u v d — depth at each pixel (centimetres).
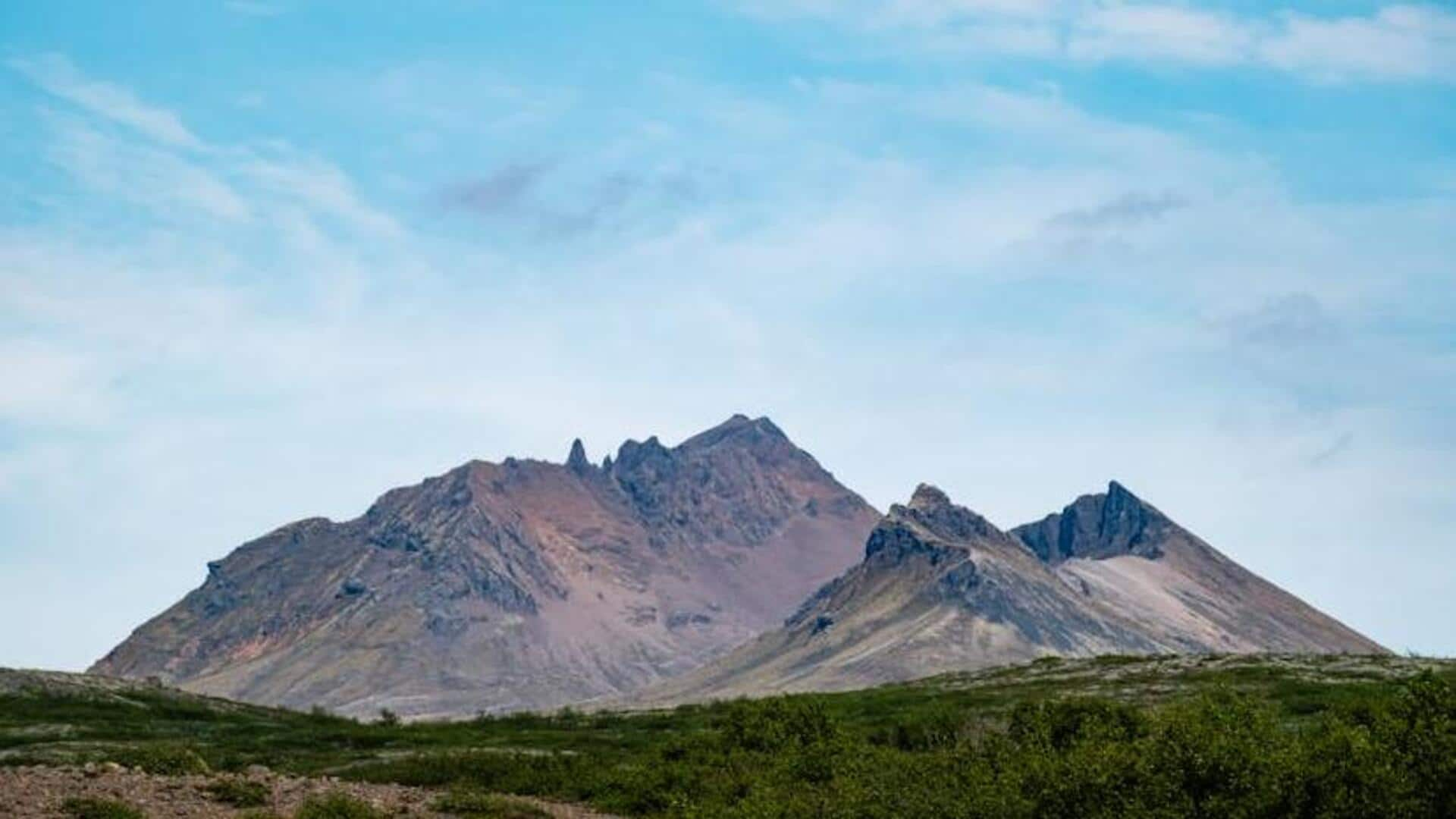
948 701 10150
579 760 6619
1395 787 3694
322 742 9212
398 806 4691
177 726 9969
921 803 4819
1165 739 4088
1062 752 5159
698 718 10475
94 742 8831
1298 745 4034
